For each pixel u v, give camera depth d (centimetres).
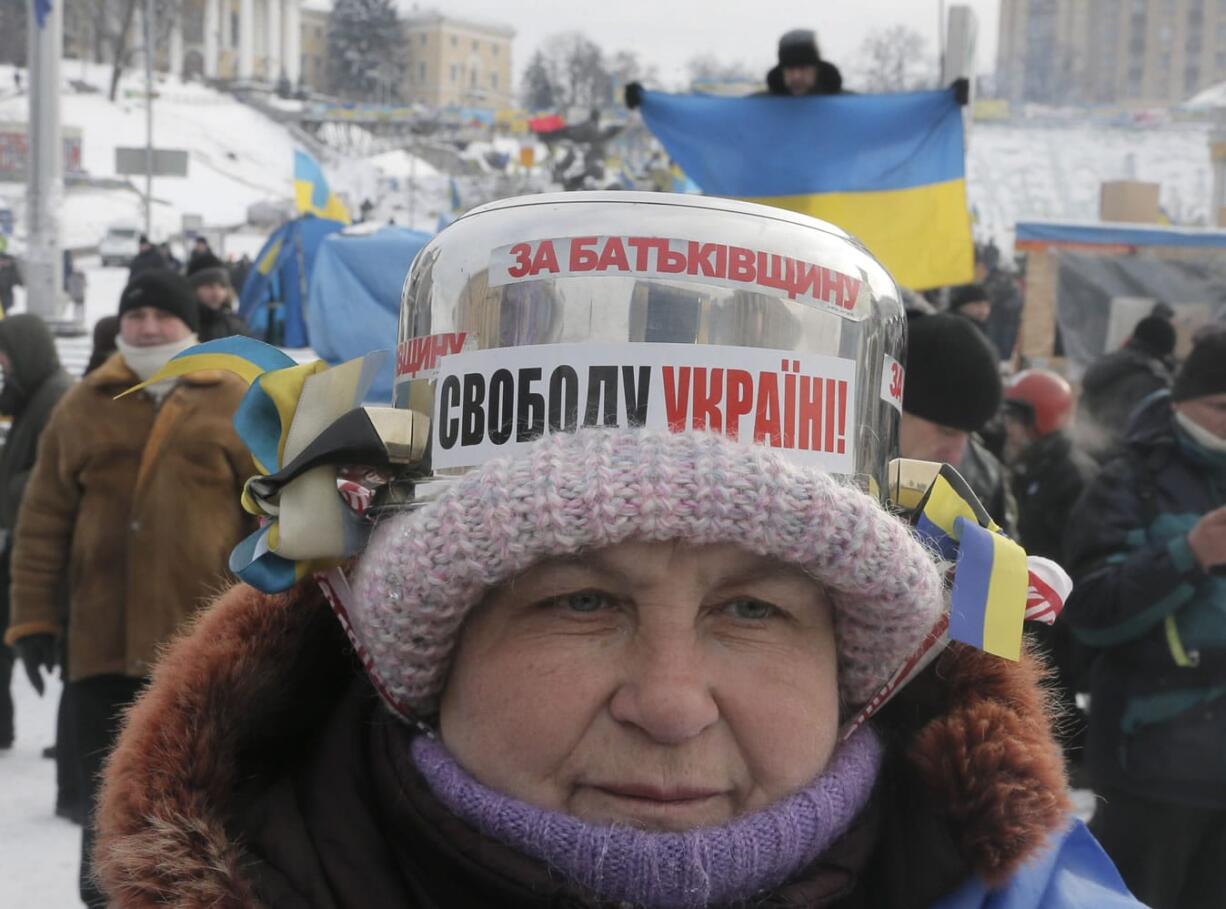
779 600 84
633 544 80
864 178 422
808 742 86
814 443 82
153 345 338
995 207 3594
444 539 79
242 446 330
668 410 79
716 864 82
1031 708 100
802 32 432
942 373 263
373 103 8538
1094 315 930
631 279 80
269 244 1030
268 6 8100
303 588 101
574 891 82
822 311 83
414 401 87
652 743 82
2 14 6800
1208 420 278
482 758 85
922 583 84
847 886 89
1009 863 94
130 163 2083
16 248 3806
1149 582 268
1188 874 283
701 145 428
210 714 93
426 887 88
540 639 84
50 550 347
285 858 90
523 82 8050
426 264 89
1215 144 2806
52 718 543
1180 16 7094
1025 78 7194
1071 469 398
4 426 705
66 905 354
